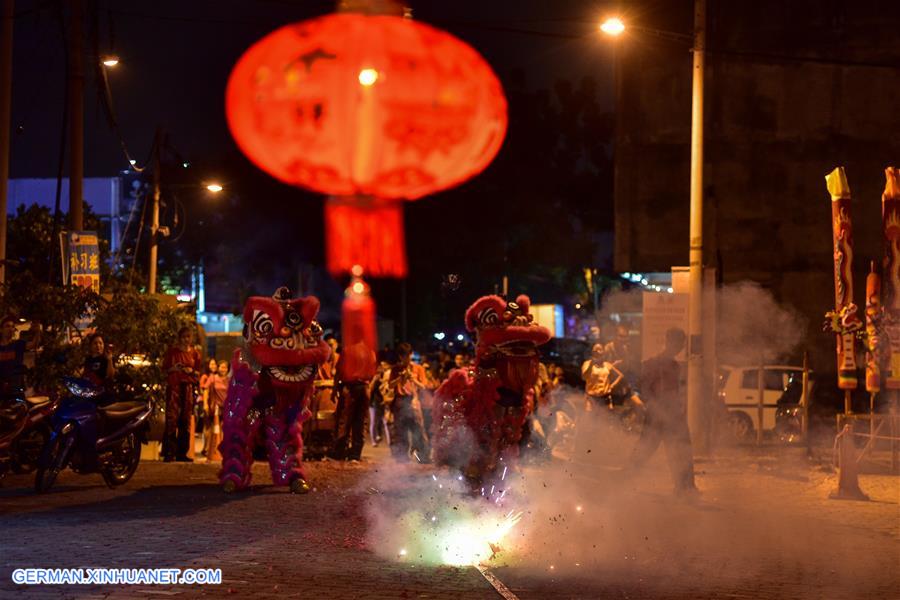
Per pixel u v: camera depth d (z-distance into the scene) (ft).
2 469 54.95
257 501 50.21
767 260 113.19
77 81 76.43
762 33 112.78
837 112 112.27
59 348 67.67
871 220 112.27
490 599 29.17
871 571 34.94
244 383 53.88
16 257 127.54
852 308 67.26
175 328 73.56
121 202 224.12
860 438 72.69
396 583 31.04
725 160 113.29
